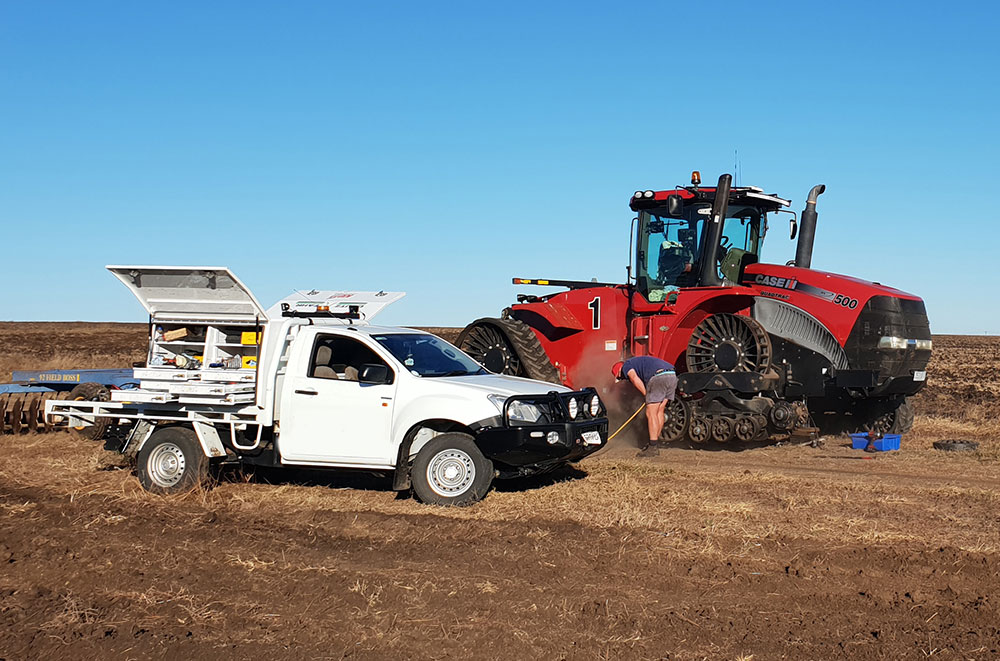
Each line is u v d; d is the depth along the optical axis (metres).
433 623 5.54
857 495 9.21
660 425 12.32
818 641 5.23
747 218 14.33
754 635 5.32
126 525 8.11
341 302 11.58
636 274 14.74
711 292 13.30
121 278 9.94
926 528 7.79
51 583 6.43
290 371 9.66
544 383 9.78
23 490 9.85
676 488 9.48
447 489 8.86
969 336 112.94
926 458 12.11
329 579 6.43
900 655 5.02
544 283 15.64
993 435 14.72
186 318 10.12
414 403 9.05
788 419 12.62
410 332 10.26
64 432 14.90
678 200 13.27
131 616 5.72
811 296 13.02
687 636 5.30
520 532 7.62
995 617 5.60
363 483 10.22
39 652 5.18
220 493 9.55
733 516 8.16
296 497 9.31
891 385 12.83
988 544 7.24
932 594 6.07
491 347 14.71
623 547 7.13
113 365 31.22
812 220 13.94
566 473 10.46
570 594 6.06
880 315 12.59
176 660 5.07
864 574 6.48
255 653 5.12
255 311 9.77
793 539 7.36
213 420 9.80
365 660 5.03
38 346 52.47
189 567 6.77
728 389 12.86
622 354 14.22
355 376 9.52
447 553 7.07
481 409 8.84
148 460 9.77
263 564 6.79
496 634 5.33
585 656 5.04
